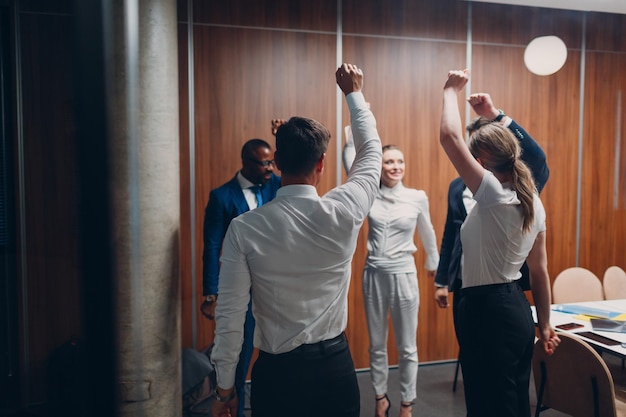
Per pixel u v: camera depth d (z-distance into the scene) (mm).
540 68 3299
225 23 3656
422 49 4004
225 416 1482
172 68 1612
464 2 4055
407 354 3004
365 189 1469
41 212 710
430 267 3262
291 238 1369
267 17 3723
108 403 399
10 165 1921
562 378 2287
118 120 388
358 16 3873
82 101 382
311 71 3818
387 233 3033
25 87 814
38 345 829
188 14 3590
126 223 393
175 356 1603
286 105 3787
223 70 3670
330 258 1400
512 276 1862
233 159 3721
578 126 4355
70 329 416
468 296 1897
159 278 1535
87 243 392
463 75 1864
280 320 1405
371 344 3080
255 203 2719
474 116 4148
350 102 1597
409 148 4012
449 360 4180
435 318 4141
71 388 426
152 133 1523
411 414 3148
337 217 1393
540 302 2008
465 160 1789
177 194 1636
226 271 1387
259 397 1442
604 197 4453
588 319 2740
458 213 2789
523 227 1785
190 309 3721
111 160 388
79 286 398
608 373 2100
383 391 3049
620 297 3564
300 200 1397
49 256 709
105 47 382
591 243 4449
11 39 2166
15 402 827
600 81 4387
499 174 1874
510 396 1832
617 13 4375
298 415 1413
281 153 1425
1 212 1878
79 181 390
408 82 3988
